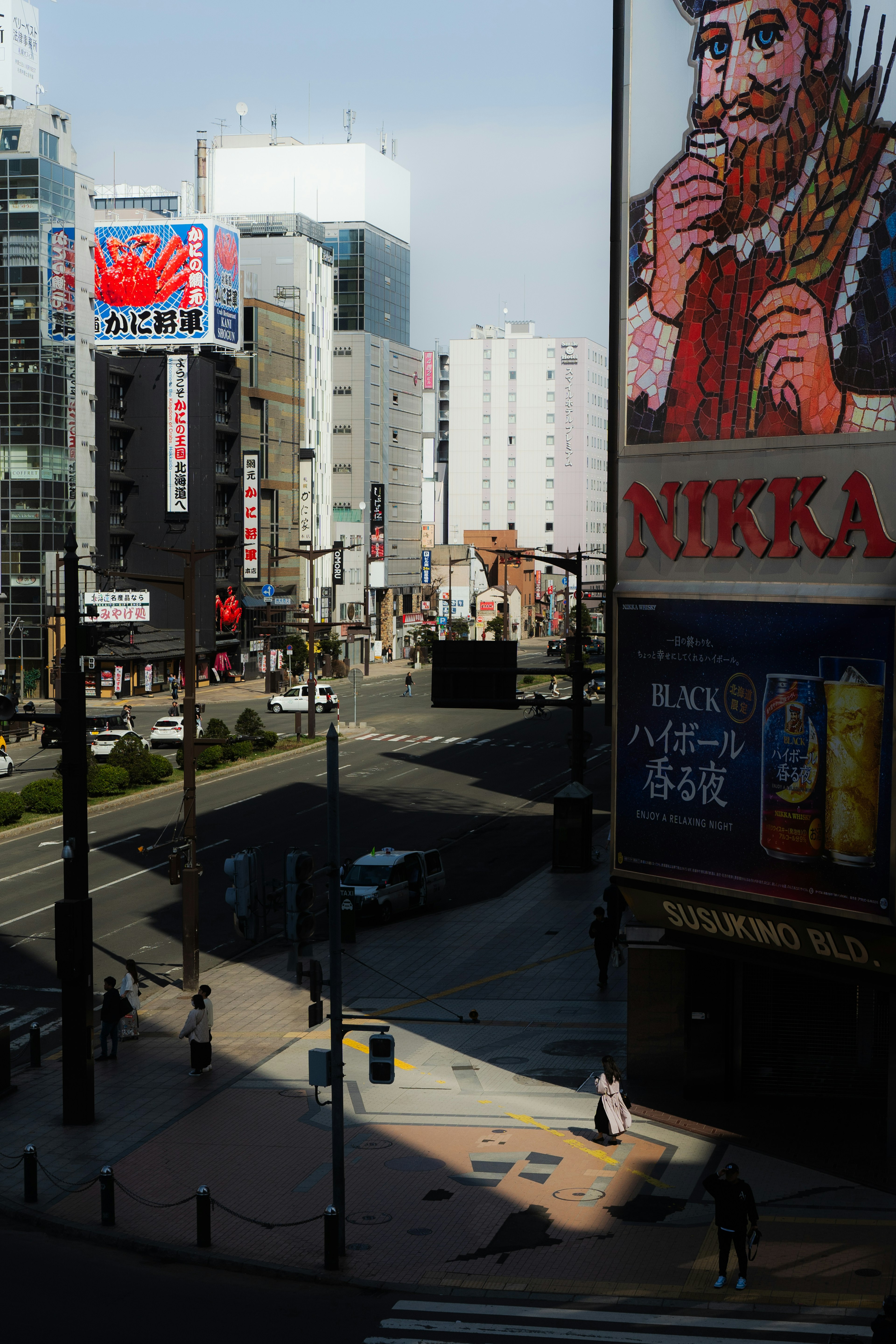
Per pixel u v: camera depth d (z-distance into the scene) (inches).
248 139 7504.9
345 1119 1013.8
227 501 4672.7
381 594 6392.7
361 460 6323.8
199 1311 722.8
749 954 958.4
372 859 1699.1
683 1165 916.6
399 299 7682.1
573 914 1690.5
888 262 815.7
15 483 4060.0
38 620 4092.0
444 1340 687.7
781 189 863.7
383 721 3737.7
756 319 884.0
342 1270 772.0
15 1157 946.1
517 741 3331.7
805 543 869.8
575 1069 1120.2
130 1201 869.8
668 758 957.2
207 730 2859.3
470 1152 944.9
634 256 943.7
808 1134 968.9
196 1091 1080.8
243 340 4894.2
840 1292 735.1
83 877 1011.3
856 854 851.4
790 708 882.8
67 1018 1005.8
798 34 849.5
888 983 874.8
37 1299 732.0
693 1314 713.6
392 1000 1333.7
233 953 1520.7
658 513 947.3
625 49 936.3
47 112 4037.9
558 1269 770.2
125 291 4237.2
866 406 834.8
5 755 2679.6
